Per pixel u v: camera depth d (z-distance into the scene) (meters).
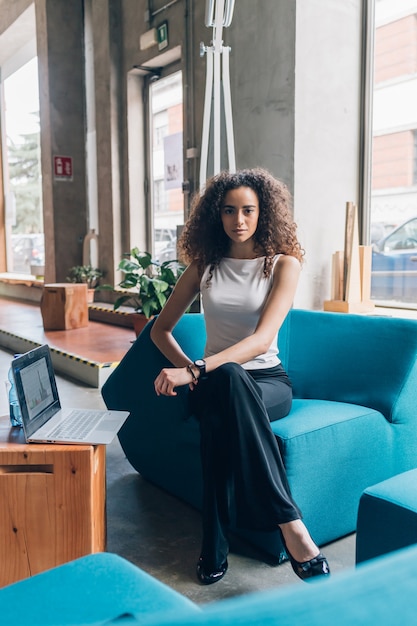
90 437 1.51
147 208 6.41
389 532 1.34
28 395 1.58
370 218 4.09
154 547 1.90
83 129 7.24
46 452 1.44
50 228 7.24
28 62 8.95
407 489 1.38
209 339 2.02
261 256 2.00
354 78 4.01
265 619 0.27
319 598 0.28
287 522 1.60
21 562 1.47
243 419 1.62
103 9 6.21
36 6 7.16
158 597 0.50
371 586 0.29
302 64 3.79
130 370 2.38
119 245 6.50
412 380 2.05
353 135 4.05
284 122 3.88
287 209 2.03
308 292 3.99
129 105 6.21
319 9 3.81
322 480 1.82
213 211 2.03
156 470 2.36
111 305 6.43
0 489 1.45
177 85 5.79
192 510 2.19
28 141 9.19
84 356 4.36
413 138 3.70
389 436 2.00
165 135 6.05
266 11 3.94
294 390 2.29
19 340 5.36
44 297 5.75
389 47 3.83
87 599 0.50
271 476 1.61
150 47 5.68
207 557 1.68
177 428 2.18
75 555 1.47
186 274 2.11
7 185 10.05
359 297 3.77
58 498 1.45
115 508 2.20
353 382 2.14
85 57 7.10
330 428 1.83
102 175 6.55
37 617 0.47
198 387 1.83
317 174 3.94
